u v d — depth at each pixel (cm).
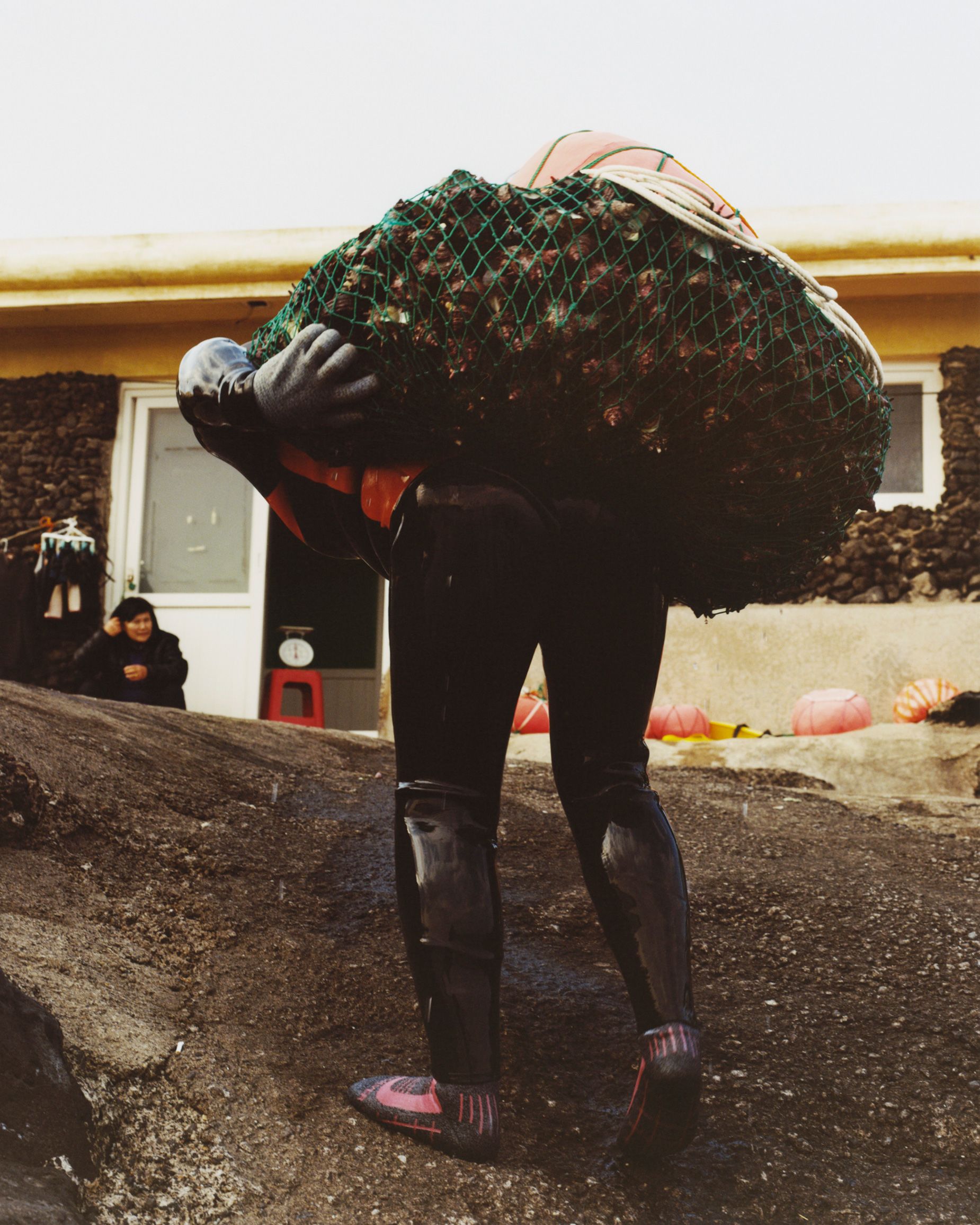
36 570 1011
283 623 1473
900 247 923
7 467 1057
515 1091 207
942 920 308
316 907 278
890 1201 191
